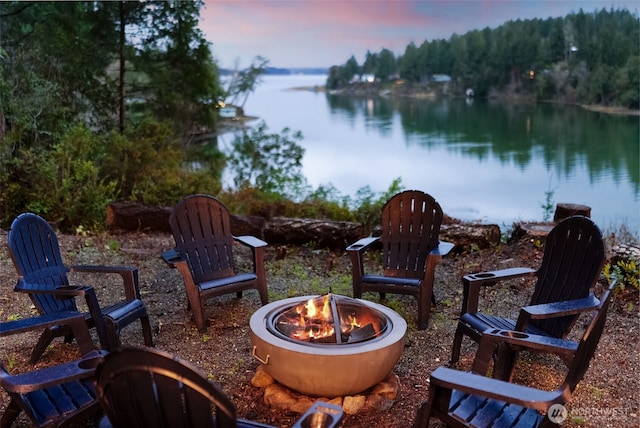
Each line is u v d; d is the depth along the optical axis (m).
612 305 4.04
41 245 3.24
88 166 6.69
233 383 2.98
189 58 9.59
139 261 5.21
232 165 8.62
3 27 9.38
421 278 4.03
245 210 6.94
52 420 2.15
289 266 5.15
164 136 8.13
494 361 2.88
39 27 9.01
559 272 3.12
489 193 7.37
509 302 4.20
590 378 3.05
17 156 7.02
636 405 2.77
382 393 2.74
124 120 9.25
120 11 9.18
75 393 2.32
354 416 2.62
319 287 4.57
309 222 5.78
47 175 6.60
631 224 5.90
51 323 2.62
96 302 2.95
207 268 4.02
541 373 3.14
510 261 4.99
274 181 8.07
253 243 3.97
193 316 3.95
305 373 2.57
